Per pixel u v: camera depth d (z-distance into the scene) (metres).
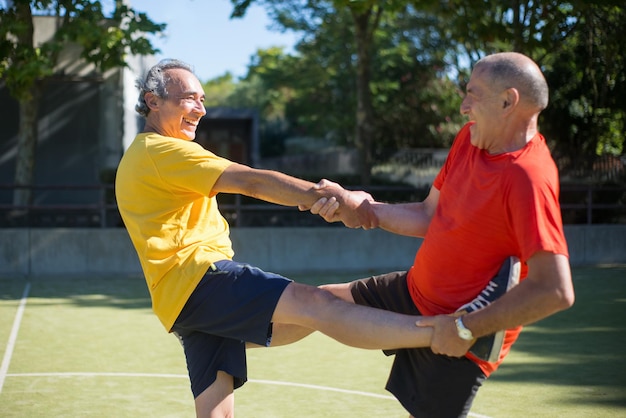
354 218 3.42
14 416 5.05
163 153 3.46
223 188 3.40
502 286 3.04
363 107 17.94
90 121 20.00
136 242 3.54
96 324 8.69
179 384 5.98
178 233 3.51
